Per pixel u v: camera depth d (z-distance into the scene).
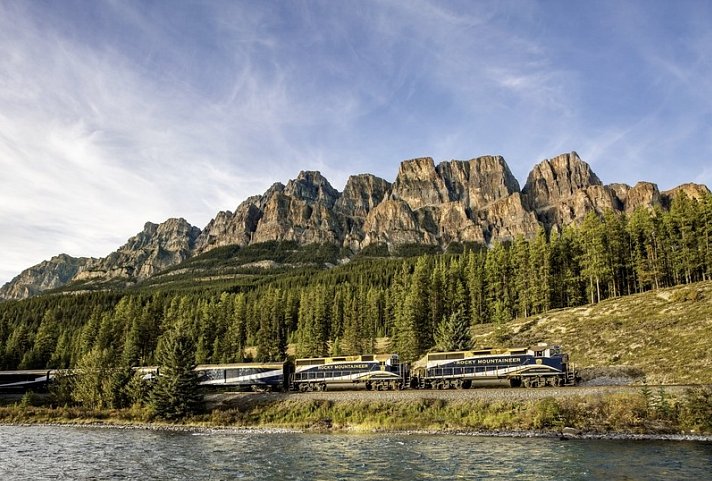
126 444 52.34
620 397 52.75
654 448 42.31
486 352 65.56
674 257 103.69
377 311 143.50
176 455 45.47
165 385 70.31
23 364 128.75
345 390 71.44
